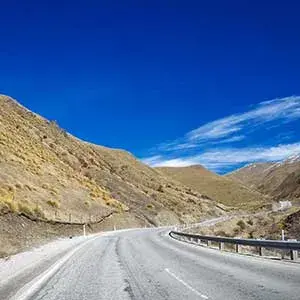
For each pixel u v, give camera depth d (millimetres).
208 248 29641
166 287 13375
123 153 163375
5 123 81375
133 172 136625
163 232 56562
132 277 15688
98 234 52750
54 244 32000
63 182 70750
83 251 27766
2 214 34344
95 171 100125
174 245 32844
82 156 108125
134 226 80562
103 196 81188
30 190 54844
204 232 58656
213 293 12102
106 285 13969
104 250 28359
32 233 36281
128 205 93312
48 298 11797
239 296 11547
